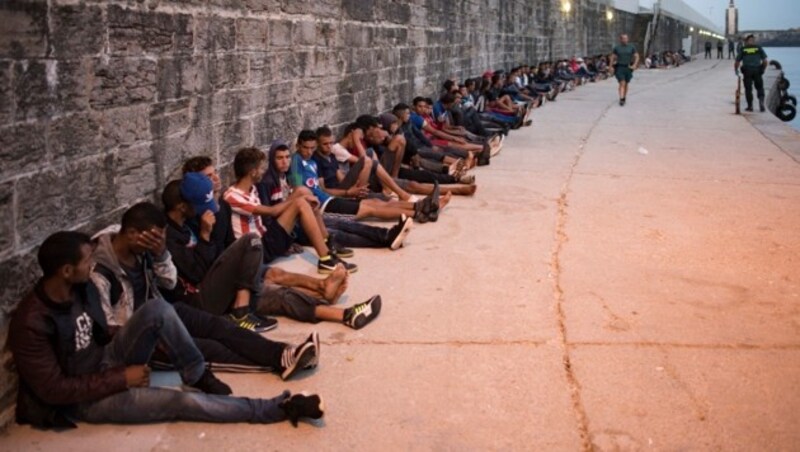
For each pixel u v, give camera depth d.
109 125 4.04
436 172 8.33
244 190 5.12
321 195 6.39
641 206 7.38
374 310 4.36
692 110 16.61
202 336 3.74
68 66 3.62
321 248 5.29
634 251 5.85
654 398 3.49
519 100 16.20
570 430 3.22
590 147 11.19
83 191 3.80
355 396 3.52
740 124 13.89
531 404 3.44
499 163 9.80
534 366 3.83
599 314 4.54
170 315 3.24
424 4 11.45
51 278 3.05
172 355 3.28
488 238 6.21
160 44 4.58
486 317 4.49
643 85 25.23
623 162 9.88
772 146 11.23
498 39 17.34
